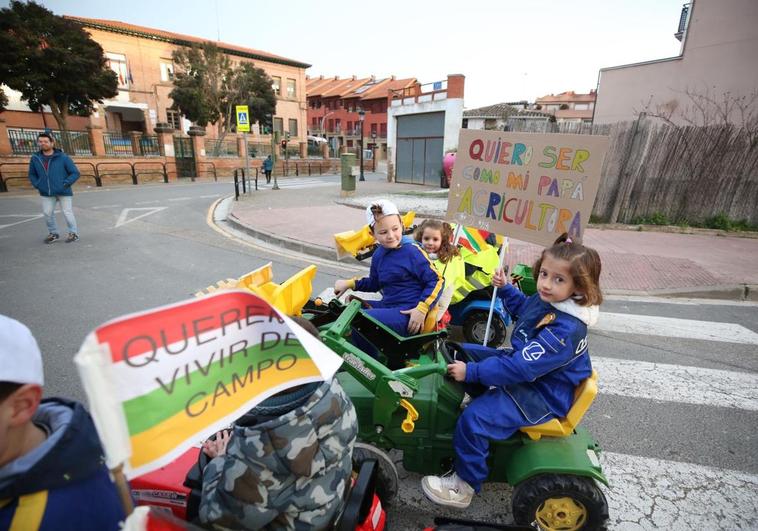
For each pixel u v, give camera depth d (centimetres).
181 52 3394
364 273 718
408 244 333
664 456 304
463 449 222
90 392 94
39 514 99
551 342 212
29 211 1246
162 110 3916
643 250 873
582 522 217
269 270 251
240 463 133
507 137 352
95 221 1120
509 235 362
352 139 7169
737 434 329
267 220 1129
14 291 593
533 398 220
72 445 105
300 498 140
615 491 272
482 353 267
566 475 212
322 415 140
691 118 1462
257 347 128
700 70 1423
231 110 3625
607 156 1123
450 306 468
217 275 682
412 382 224
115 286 620
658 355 460
